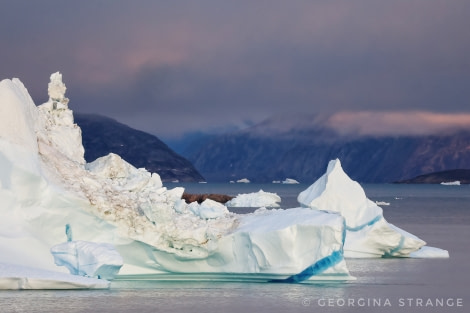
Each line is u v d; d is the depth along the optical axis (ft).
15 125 261.65
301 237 258.37
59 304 222.28
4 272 234.17
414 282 286.05
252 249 262.88
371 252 349.41
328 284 264.72
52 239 259.60
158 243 265.75
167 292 249.34
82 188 266.36
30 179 254.88
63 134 294.05
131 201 269.23
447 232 535.19
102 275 248.32
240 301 238.07
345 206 346.13
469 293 265.95
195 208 281.33
